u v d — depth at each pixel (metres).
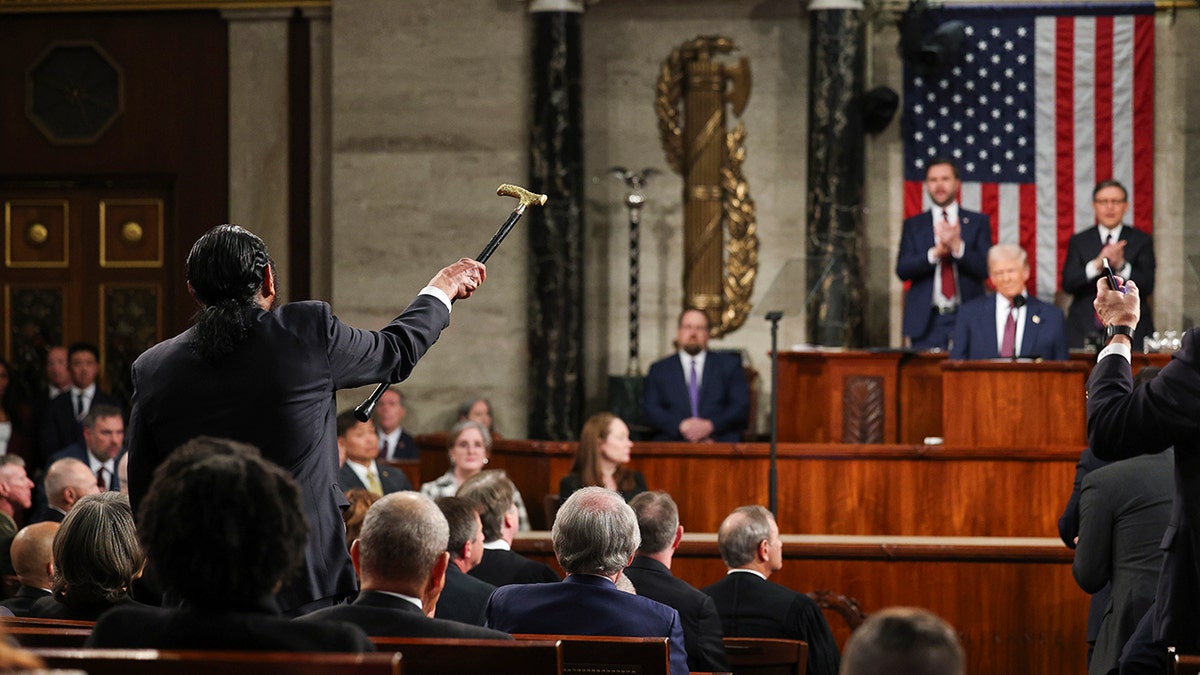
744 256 15.16
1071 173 14.70
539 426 14.80
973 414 10.12
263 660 2.79
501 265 15.27
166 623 3.18
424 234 15.34
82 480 7.98
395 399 14.10
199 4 15.72
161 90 15.87
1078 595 9.10
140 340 16.06
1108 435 4.93
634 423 14.41
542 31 14.83
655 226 15.36
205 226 15.84
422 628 3.95
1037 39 14.71
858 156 14.51
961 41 14.65
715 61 15.28
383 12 15.38
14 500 8.70
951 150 14.79
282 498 3.13
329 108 15.67
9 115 16.03
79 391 13.79
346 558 4.37
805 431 11.88
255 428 4.23
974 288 13.30
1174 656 4.14
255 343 4.27
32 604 5.70
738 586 6.98
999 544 9.26
